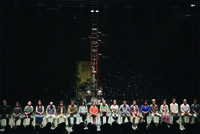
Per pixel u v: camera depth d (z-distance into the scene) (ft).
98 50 32.45
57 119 21.06
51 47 32.17
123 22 32.14
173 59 32.71
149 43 32.55
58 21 31.65
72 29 32.01
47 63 32.22
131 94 30.94
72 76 32.22
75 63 32.35
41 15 31.04
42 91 31.83
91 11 30.14
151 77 32.53
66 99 29.81
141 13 31.60
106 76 32.24
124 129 16.49
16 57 31.55
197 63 31.94
